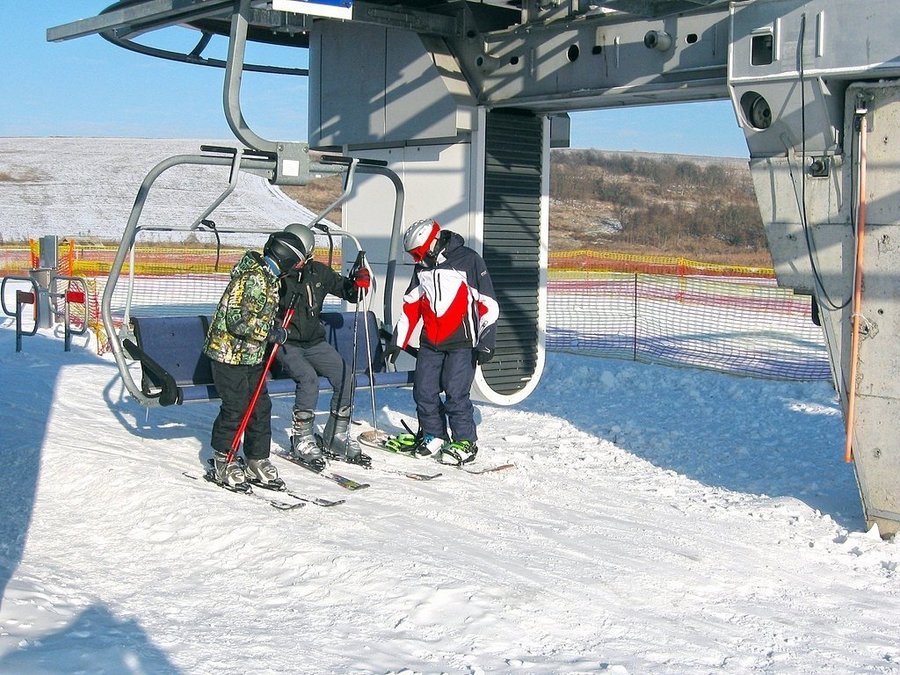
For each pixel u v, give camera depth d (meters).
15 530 5.39
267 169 6.49
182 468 6.45
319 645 3.95
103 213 54.22
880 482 5.65
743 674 3.89
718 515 6.11
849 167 5.52
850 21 5.30
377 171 7.09
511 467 7.03
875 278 5.51
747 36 5.72
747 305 20.25
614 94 6.89
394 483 6.42
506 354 8.01
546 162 8.15
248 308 5.84
